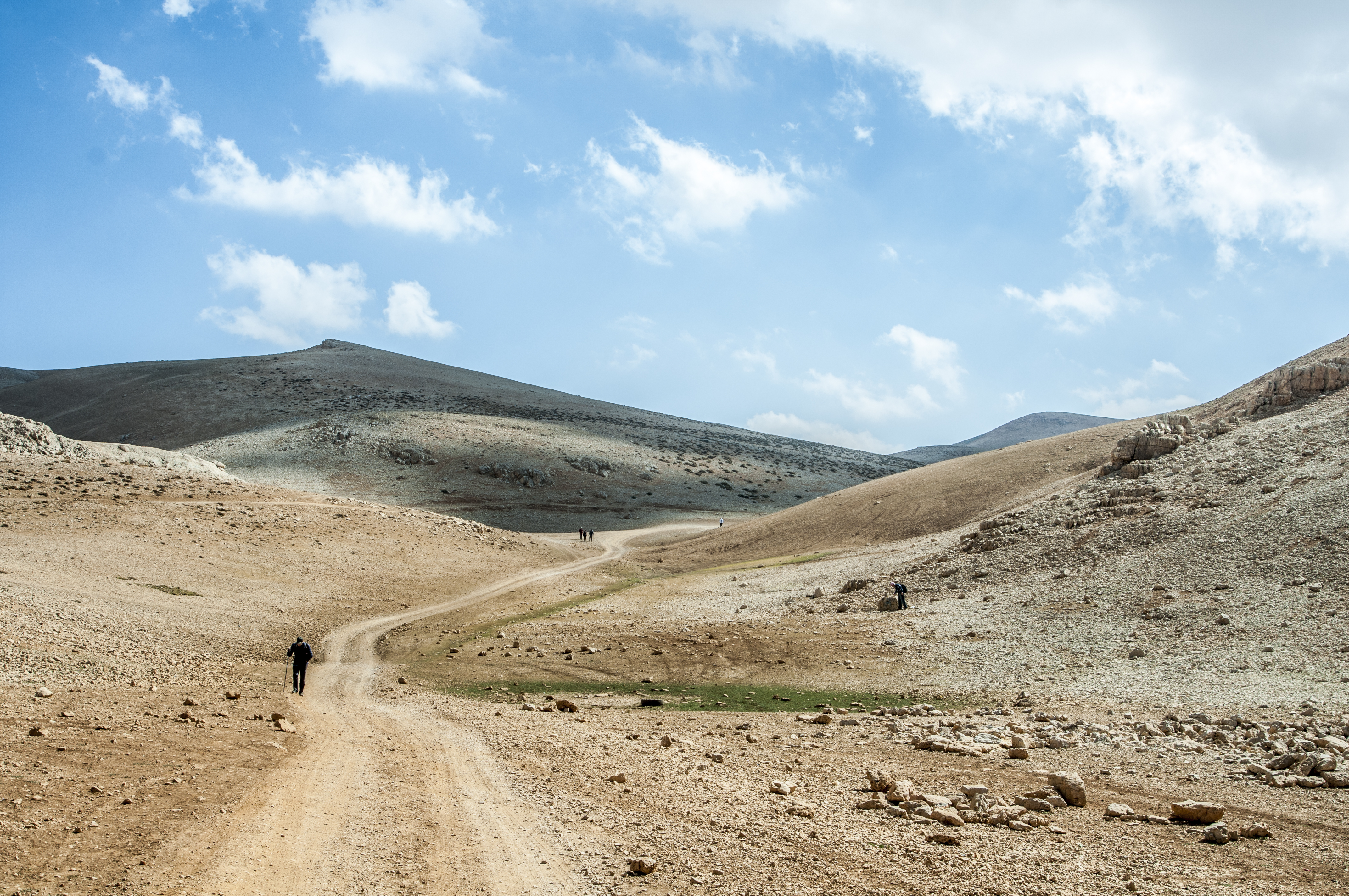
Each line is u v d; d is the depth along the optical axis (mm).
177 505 56406
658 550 79125
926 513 64062
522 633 38531
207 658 30047
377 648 36750
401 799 12648
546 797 13008
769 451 180125
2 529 45000
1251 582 29594
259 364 197875
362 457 122562
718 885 9352
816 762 16359
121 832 10016
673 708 24641
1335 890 9250
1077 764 16047
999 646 29453
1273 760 15133
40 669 21484
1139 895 9141
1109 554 36469
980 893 9203
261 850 9906
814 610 39250
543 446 137750
